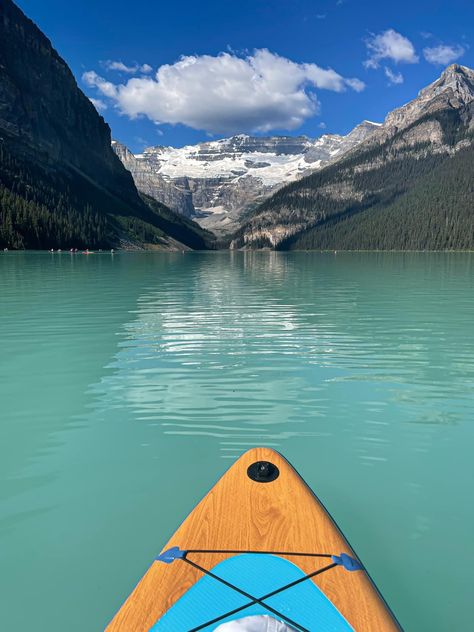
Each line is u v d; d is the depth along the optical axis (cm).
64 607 94
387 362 272
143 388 225
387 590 97
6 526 118
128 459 153
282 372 251
